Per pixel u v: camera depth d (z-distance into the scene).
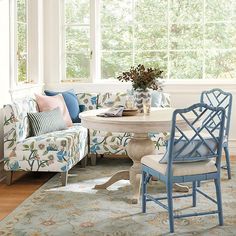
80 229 3.65
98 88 6.93
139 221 3.84
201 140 3.65
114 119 4.29
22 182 5.24
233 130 6.74
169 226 3.70
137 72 4.79
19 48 6.22
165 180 3.64
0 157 5.38
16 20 6.01
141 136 4.64
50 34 6.95
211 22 6.84
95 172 5.69
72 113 6.34
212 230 3.62
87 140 5.93
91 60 6.95
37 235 3.52
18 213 4.05
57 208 4.20
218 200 3.74
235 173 5.55
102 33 7.03
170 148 3.56
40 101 5.96
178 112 3.52
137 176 4.57
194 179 3.67
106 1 6.98
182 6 6.87
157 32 6.95
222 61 6.86
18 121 5.11
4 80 5.45
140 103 4.77
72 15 6.96
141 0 6.94
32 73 6.68
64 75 7.04
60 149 4.98
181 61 6.94
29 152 5.04
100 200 4.45
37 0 6.61
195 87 6.75
